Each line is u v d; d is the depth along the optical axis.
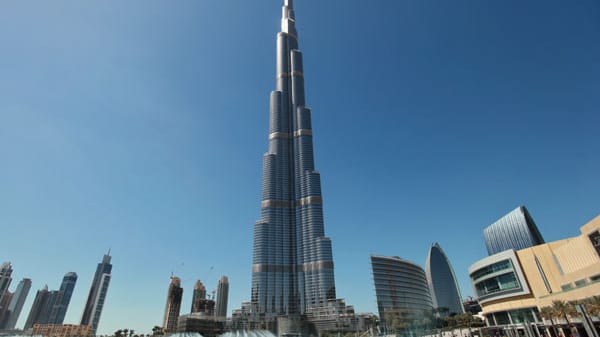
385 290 193.50
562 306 68.00
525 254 100.38
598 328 67.25
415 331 178.50
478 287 119.94
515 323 97.56
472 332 125.94
